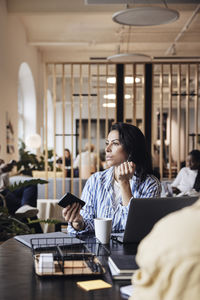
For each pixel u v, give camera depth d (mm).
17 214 3781
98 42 9688
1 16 6793
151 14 4648
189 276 589
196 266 583
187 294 595
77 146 14422
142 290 663
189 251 584
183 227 604
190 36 9672
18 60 8414
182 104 15477
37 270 1285
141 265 650
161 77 6305
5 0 7086
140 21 4934
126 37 9742
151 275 638
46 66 6453
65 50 11273
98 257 1505
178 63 6293
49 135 14188
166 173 9477
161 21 4926
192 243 587
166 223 633
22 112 10320
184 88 12859
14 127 8008
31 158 8289
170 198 1688
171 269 603
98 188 2150
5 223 3818
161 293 625
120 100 6336
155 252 617
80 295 1095
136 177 2117
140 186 2109
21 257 1520
